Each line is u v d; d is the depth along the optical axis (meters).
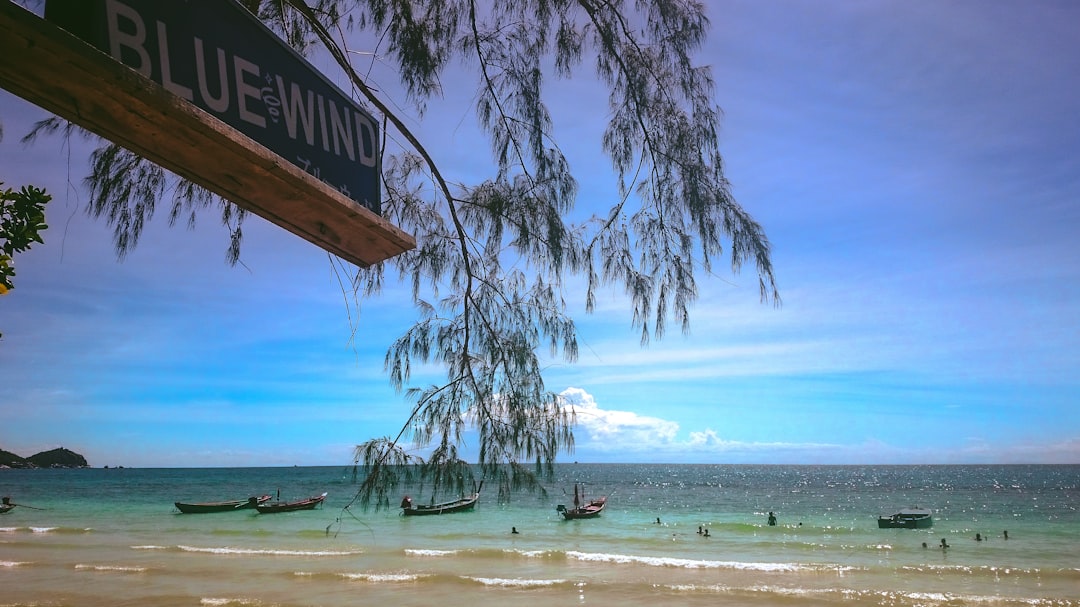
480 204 3.40
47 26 0.92
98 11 1.12
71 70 0.99
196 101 1.25
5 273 2.21
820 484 111.12
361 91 2.87
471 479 3.00
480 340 3.22
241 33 1.39
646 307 3.46
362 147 1.72
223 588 20.89
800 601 19.55
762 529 39.38
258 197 1.40
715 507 58.84
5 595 19.59
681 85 3.57
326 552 28.72
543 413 3.13
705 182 3.41
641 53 3.52
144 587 20.92
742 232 3.39
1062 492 85.38
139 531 36.56
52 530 36.41
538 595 20.33
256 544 31.48
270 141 1.40
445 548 30.38
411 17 3.55
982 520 46.53
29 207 2.25
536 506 50.31
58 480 119.19
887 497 74.75
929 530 39.41
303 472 196.62
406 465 2.97
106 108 1.08
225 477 139.38
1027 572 24.17
